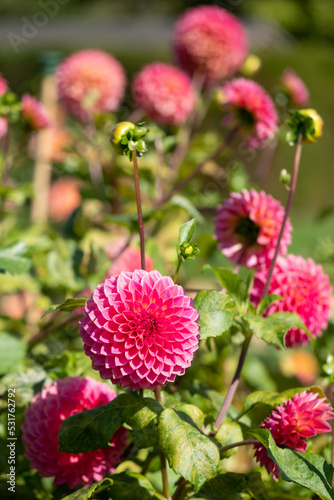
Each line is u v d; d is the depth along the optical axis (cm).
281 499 108
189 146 163
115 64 162
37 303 141
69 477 101
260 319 99
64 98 158
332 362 108
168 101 155
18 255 117
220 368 133
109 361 84
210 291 98
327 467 90
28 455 103
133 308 85
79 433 92
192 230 95
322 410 96
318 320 112
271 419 96
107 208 164
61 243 134
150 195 152
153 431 94
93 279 127
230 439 101
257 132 123
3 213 151
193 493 104
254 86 124
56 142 168
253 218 111
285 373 151
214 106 158
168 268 137
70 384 105
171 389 113
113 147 93
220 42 163
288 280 111
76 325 131
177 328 85
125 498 96
